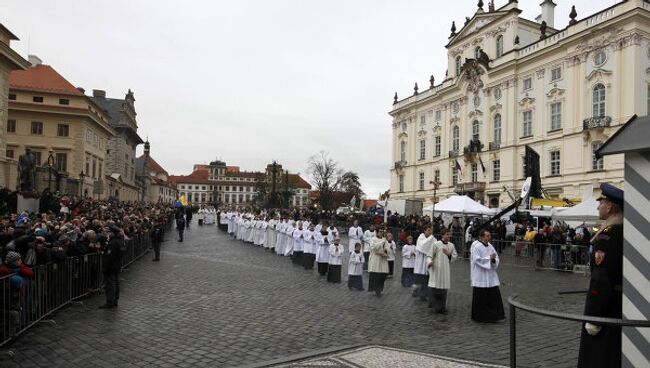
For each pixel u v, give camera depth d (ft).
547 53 144.87
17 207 74.84
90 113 187.93
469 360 23.85
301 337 28.45
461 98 182.60
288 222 84.17
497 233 82.48
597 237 15.85
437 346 26.94
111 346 26.02
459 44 189.06
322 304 39.47
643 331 12.43
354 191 367.04
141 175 357.00
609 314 15.20
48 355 24.34
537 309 13.91
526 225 96.48
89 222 51.01
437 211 86.84
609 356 15.15
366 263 65.98
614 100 123.95
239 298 41.19
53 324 30.89
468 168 178.09
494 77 166.30
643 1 120.06
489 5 179.22
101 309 35.73
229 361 23.59
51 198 81.92
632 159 12.72
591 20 130.72
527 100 153.17
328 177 274.36
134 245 65.62
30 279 29.35
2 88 127.24
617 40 123.65
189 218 162.91
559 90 140.87
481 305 33.68
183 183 552.41
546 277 60.08
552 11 174.40
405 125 220.43
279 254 82.79
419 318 34.86
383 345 26.89
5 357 23.93
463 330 31.14
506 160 159.43
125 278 51.65
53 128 183.21
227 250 88.43
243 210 154.20
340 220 149.79
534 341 28.22
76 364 22.94
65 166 183.93
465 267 69.92
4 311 25.89
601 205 16.20
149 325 30.91
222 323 31.76
